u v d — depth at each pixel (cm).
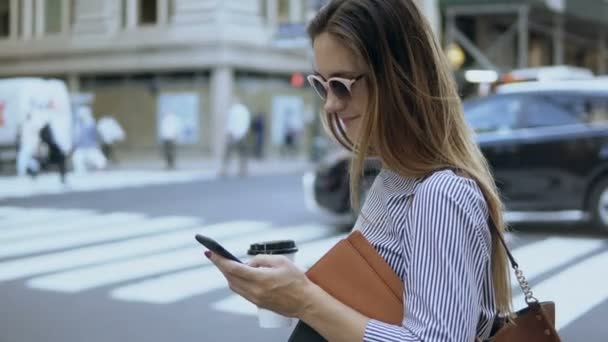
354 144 156
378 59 148
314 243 888
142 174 2223
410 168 146
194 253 842
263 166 2652
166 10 2892
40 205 1373
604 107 885
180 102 2870
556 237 925
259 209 1261
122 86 2989
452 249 135
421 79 149
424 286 134
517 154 902
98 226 1073
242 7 2838
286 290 137
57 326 534
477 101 943
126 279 702
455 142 152
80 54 3052
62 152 1789
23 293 645
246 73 2870
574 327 525
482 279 145
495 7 2386
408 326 135
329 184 943
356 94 151
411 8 151
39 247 893
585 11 2712
